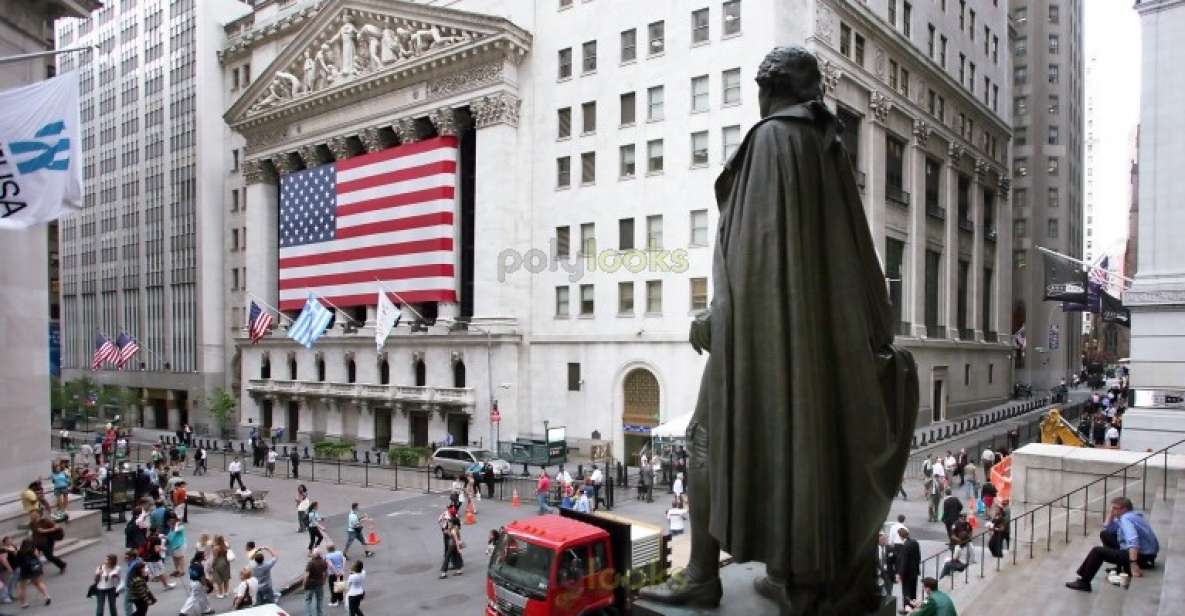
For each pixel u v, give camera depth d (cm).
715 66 3219
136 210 6544
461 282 4053
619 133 3469
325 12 4562
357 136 4509
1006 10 5925
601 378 3469
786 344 369
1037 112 7250
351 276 4291
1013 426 4138
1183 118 2188
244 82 5728
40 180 1384
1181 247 2178
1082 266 3525
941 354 4475
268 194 5244
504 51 3694
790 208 373
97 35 6988
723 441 387
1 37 1905
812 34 3288
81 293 7250
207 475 3409
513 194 3775
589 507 2091
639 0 3434
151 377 6281
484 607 1538
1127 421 2233
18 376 1961
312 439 4572
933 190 4684
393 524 2320
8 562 1543
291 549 2025
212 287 5803
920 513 2244
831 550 372
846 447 380
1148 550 1000
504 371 3666
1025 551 1300
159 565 1741
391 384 4153
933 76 4488
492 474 2703
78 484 2648
